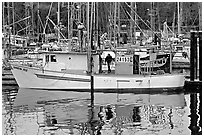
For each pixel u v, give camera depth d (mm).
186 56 43094
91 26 32406
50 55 32469
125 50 34750
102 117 22719
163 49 38219
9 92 30766
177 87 32031
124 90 31453
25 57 36500
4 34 37469
